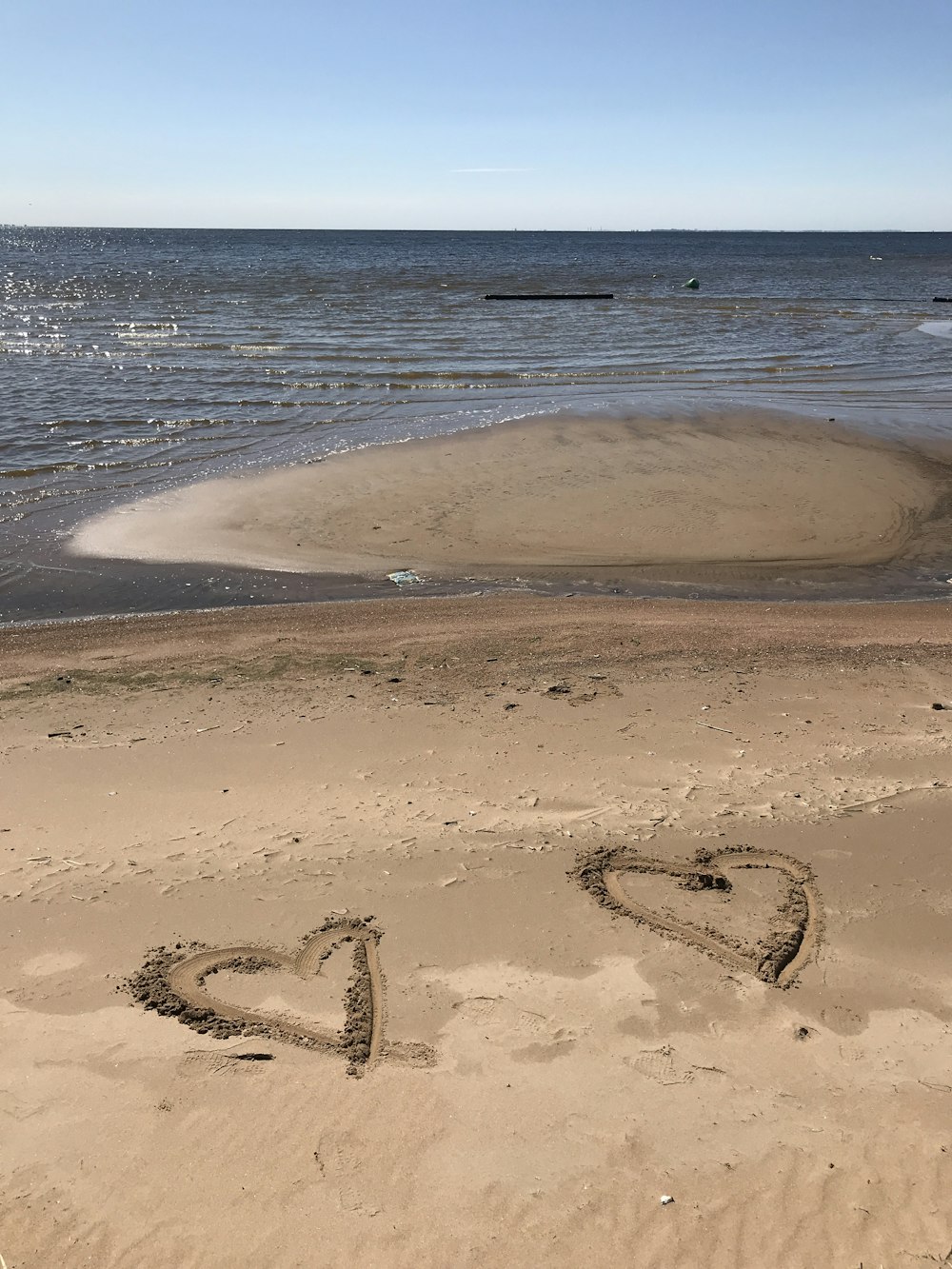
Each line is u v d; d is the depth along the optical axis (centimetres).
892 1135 227
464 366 1479
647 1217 209
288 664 494
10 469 873
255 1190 214
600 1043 250
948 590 659
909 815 343
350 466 911
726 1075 242
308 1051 247
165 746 399
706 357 1588
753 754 386
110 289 3136
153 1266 201
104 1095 235
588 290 3111
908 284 3716
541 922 292
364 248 7762
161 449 964
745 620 576
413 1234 206
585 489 855
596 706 432
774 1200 213
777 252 7419
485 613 587
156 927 289
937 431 1079
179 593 625
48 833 336
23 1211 210
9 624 566
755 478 895
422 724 415
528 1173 218
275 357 1538
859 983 271
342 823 339
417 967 275
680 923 292
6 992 265
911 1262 201
